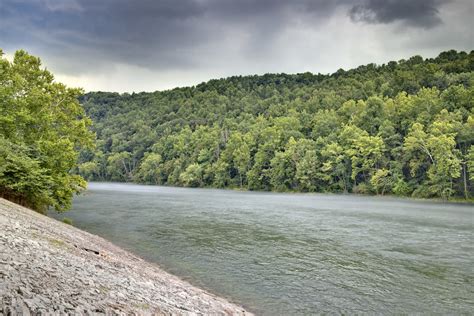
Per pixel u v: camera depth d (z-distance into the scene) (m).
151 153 176.00
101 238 26.58
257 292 16.27
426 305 14.96
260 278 18.36
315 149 116.69
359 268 20.30
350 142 108.25
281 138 130.62
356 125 116.44
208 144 152.88
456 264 21.14
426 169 90.50
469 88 104.62
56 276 8.86
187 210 50.06
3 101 31.42
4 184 26.61
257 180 124.00
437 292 16.48
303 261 21.78
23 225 16.16
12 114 31.75
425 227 35.06
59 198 32.38
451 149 81.00
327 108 156.12
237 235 30.25
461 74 127.19
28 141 33.09
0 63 34.16
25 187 27.81
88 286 9.23
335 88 193.38
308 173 108.38
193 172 141.38
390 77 174.88
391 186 91.94
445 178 79.38
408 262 21.62
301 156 115.69
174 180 149.50
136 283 12.45
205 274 18.88
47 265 9.71
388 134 102.12
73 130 37.69
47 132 34.47
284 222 38.25
